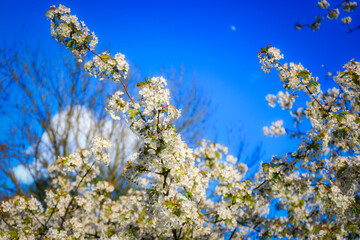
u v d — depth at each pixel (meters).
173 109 3.19
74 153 4.79
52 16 3.51
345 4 4.39
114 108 3.44
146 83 3.23
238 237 5.24
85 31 3.53
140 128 3.33
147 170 3.69
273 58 3.93
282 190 4.66
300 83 3.98
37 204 4.52
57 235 3.90
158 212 3.51
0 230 4.03
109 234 5.01
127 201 5.25
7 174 9.06
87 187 6.10
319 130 4.06
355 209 4.26
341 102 4.94
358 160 4.11
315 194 4.57
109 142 4.51
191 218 3.25
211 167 5.48
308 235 5.00
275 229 5.04
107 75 3.50
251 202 4.23
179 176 3.63
